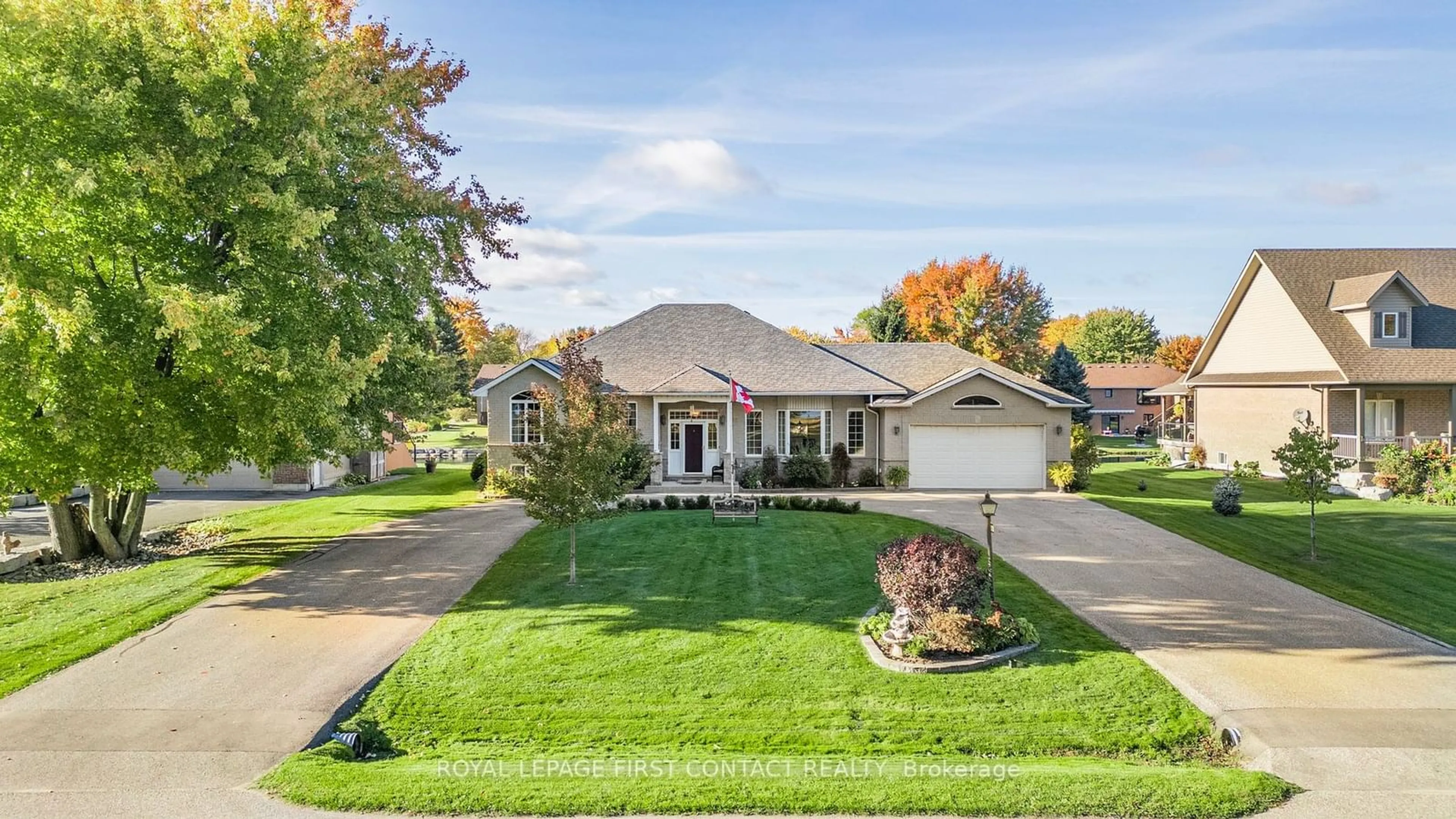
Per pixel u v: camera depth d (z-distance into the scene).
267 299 15.50
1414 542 19.17
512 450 14.92
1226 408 36.94
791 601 13.95
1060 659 11.27
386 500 28.86
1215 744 9.14
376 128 18.69
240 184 14.43
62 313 11.80
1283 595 14.43
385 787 7.77
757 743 9.12
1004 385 29.20
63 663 11.32
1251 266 35.00
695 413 30.34
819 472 29.36
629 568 16.23
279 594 14.84
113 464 14.52
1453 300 32.16
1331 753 8.62
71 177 12.25
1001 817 7.38
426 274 20.55
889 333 57.75
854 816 7.43
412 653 11.68
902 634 11.50
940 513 23.02
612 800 7.60
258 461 15.77
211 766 8.38
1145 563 16.73
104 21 13.42
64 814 7.36
